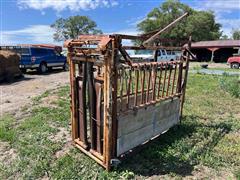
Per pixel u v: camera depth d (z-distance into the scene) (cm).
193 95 736
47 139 380
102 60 261
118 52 258
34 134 398
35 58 1290
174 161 311
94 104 293
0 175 284
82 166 299
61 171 287
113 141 285
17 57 1127
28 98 696
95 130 303
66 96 711
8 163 310
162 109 375
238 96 714
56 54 1468
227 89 804
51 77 1203
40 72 1345
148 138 354
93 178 275
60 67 1541
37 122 455
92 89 289
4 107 593
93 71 287
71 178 274
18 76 1169
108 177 274
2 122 460
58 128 434
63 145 360
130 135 313
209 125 455
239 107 601
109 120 269
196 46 3180
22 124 446
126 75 296
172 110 406
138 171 289
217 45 3006
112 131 279
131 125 311
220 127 445
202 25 4406
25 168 297
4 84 978
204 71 1535
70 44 303
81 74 315
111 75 256
